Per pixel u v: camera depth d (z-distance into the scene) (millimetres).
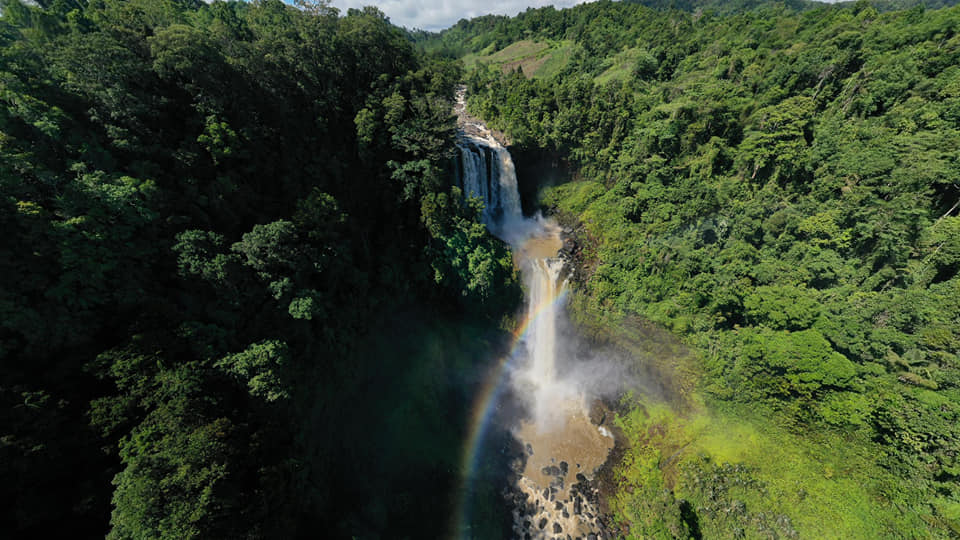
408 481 39250
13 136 23859
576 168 74500
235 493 22109
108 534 19125
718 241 55312
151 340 24828
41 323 21562
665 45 100812
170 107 32594
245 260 30859
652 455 43531
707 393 43594
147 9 37469
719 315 44844
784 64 70812
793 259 50656
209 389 25688
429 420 44594
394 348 44688
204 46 32625
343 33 47344
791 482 36812
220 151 32594
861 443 35438
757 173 61000
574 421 49719
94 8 36781
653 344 48812
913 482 32719
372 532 33094
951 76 55812
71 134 26344
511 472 43875
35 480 19047
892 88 58656
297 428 30391
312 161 41906
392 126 47938
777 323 41062
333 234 38125
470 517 38719
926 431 31844
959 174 45531
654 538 36938
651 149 66375
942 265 44219
